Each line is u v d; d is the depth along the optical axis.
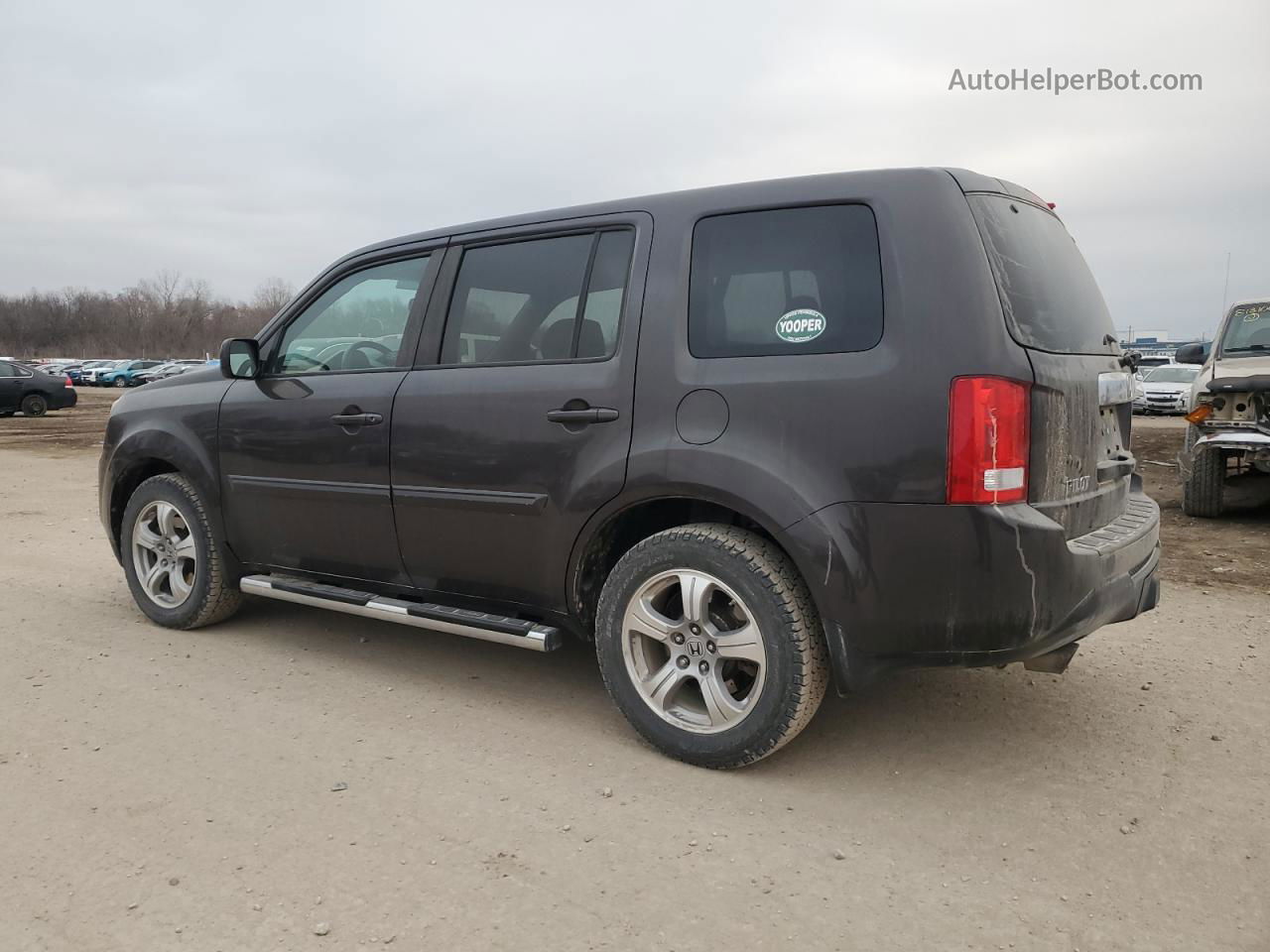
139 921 2.29
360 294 4.09
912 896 2.40
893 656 2.80
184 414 4.51
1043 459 2.77
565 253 3.49
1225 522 8.11
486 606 3.65
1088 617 2.85
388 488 3.78
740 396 2.96
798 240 3.00
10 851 2.62
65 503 9.43
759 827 2.75
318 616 4.97
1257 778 3.04
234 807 2.87
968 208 2.83
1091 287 3.46
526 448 3.39
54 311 119.12
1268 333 7.89
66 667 4.14
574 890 2.43
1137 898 2.39
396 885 2.45
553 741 3.36
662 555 3.11
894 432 2.72
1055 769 3.12
